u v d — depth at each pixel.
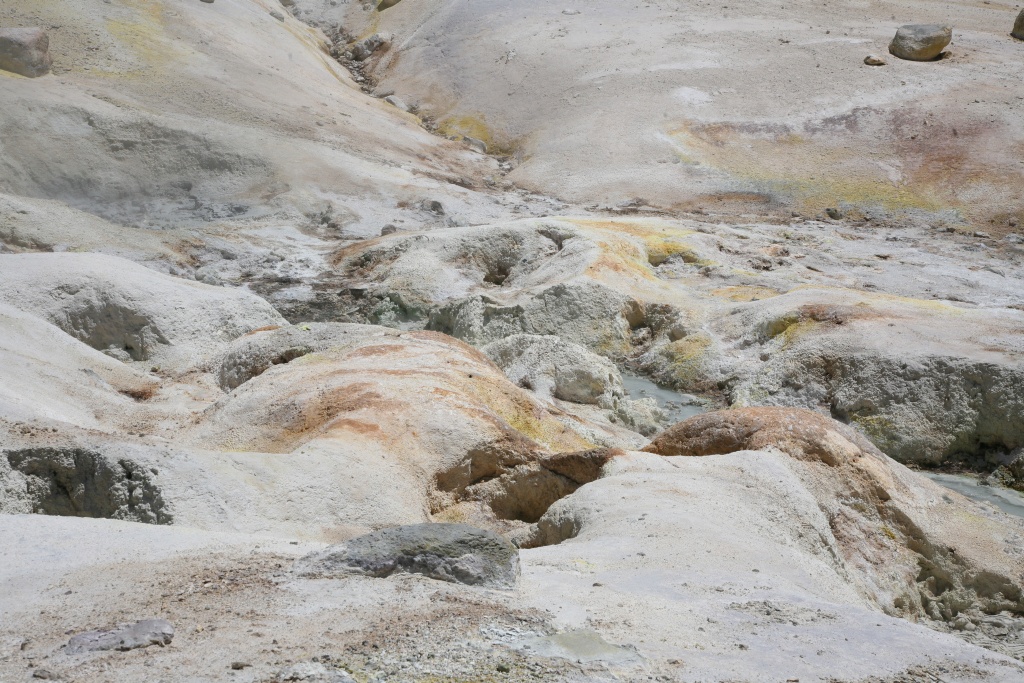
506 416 12.74
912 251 25.83
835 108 34.78
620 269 22.09
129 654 4.59
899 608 9.30
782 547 8.25
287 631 4.93
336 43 48.97
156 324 16.45
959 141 32.62
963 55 37.91
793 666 5.04
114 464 8.80
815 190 31.31
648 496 8.91
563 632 5.28
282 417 11.79
